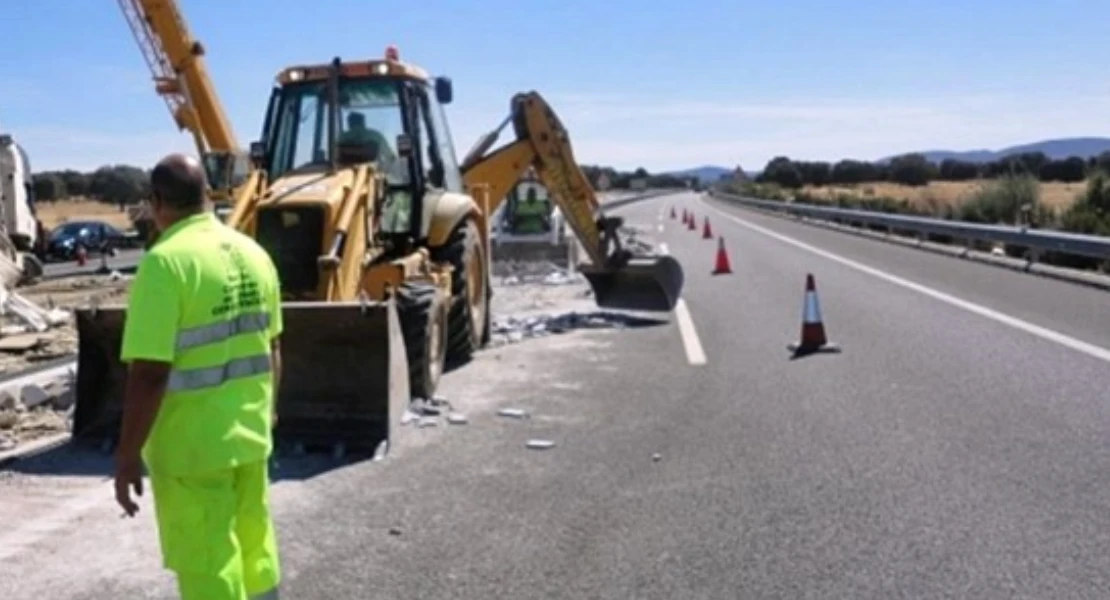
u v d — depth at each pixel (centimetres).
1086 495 668
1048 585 532
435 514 661
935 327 1359
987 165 5400
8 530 641
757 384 1043
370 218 1041
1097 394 943
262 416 434
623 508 668
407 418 905
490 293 1397
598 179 4838
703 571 561
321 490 715
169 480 413
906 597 522
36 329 1627
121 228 4891
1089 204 2573
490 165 1545
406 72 1134
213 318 414
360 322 824
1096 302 1559
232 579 415
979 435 818
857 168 10962
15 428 912
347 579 558
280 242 959
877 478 716
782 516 645
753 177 12231
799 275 2120
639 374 1116
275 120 1131
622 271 1608
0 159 2477
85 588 552
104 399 852
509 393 1025
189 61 2492
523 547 602
